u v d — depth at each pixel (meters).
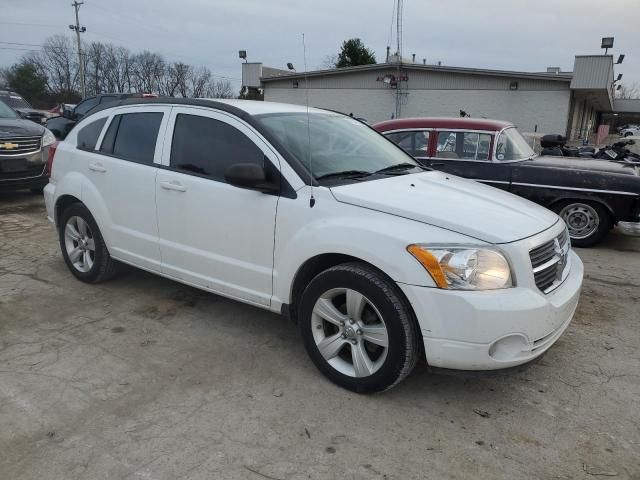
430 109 28.64
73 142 5.02
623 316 4.65
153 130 4.34
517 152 7.43
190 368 3.58
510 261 2.95
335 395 3.29
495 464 2.71
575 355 3.89
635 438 2.94
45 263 5.66
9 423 2.94
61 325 4.20
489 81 26.92
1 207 8.45
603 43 26.28
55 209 5.13
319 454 2.75
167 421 2.99
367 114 30.12
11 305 4.55
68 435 2.86
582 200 6.90
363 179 3.65
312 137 3.94
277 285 3.55
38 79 64.00
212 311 4.50
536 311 2.91
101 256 4.83
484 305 2.83
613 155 9.10
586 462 2.74
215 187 3.80
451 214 3.09
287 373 3.53
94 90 69.00
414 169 4.30
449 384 3.45
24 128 8.70
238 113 3.84
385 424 3.01
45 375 3.45
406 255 2.94
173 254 4.15
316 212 3.32
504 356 2.93
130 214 4.42
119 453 2.72
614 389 3.44
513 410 3.19
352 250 3.11
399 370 3.06
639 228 6.63
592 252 6.82
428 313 2.90
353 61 41.00
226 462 2.67
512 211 3.39
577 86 24.92
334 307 3.32
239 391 3.31
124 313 4.43
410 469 2.66
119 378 3.43
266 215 3.53
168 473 2.59
